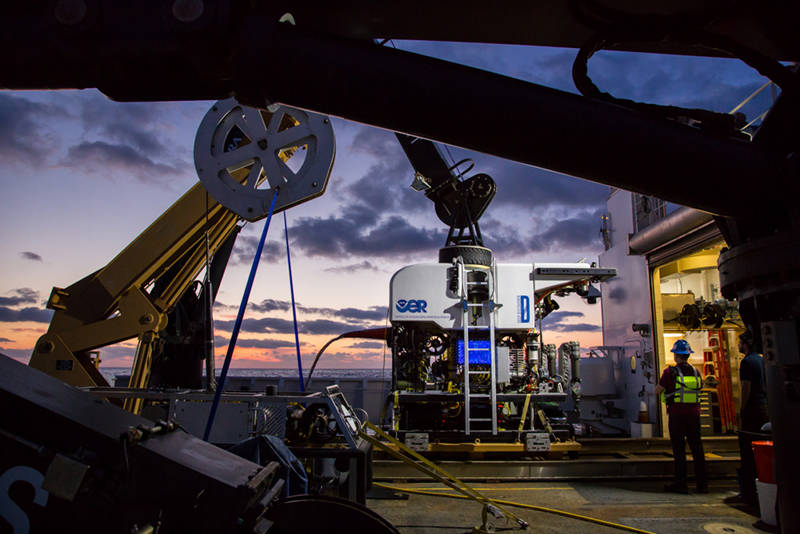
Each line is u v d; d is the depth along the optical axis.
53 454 1.64
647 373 10.09
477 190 8.74
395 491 6.40
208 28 1.13
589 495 6.46
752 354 6.15
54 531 1.63
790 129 1.24
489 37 1.82
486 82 1.19
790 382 1.23
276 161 4.37
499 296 7.95
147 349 6.64
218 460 1.93
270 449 2.94
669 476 7.31
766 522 5.14
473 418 7.89
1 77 1.23
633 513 5.69
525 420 7.85
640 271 10.52
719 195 1.22
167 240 6.77
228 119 4.51
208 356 5.43
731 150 1.21
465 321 7.68
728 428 10.15
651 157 1.18
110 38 1.17
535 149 1.20
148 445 1.77
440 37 1.82
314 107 1.23
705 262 10.38
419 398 7.64
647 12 1.52
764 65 1.29
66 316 6.80
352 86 1.18
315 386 12.64
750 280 1.33
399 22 1.72
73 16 1.16
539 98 1.18
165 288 7.10
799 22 1.38
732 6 1.48
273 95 1.22
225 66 1.20
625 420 10.89
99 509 1.65
